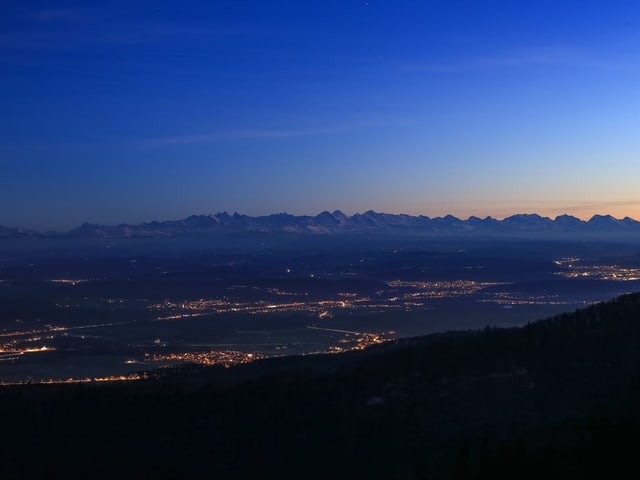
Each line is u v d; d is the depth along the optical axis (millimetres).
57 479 49438
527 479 38438
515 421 50156
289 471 50000
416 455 48312
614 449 38625
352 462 49656
